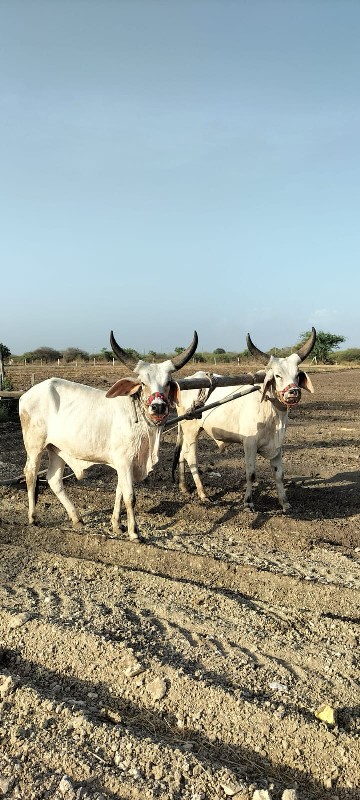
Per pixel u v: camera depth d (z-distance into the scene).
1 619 5.13
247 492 8.27
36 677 4.45
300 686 4.30
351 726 3.90
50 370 42.06
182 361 6.83
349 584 6.06
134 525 6.97
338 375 41.12
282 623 5.21
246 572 6.19
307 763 3.61
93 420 7.03
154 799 3.30
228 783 3.40
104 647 4.62
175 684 4.23
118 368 46.25
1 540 7.14
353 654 4.73
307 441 14.02
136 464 7.13
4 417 16.59
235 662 4.55
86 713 3.97
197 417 7.72
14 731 3.79
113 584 5.94
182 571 6.33
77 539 7.06
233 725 3.88
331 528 7.57
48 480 7.62
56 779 3.43
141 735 3.80
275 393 7.83
